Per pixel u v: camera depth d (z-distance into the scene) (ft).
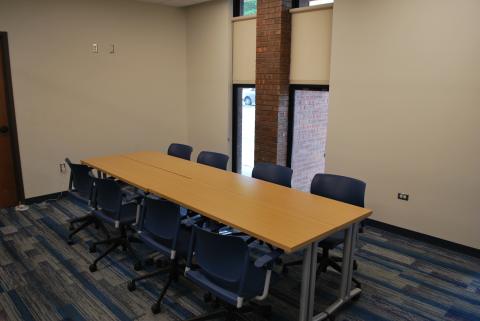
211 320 8.56
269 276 6.91
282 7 15.47
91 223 13.46
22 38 15.05
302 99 16.49
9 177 15.65
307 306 7.77
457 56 11.19
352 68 13.52
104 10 17.20
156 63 19.47
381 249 12.11
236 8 18.19
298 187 17.53
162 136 20.42
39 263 11.04
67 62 16.42
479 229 11.44
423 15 11.66
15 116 15.30
